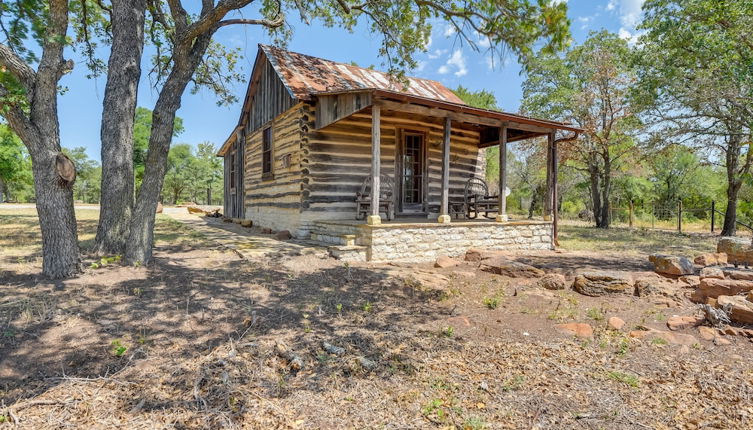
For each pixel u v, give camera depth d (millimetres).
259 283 4836
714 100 10523
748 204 20250
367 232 6895
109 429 2088
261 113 11438
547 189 9570
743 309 3588
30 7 4285
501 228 8586
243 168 13492
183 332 3283
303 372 2773
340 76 10445
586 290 4848
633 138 15414
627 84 15672
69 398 2342
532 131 9820
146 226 5387
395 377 2736
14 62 4195
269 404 2369
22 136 4328
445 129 7719
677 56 11594
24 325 3172
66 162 4512
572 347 3285
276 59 9969
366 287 4953
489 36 4828
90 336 3092
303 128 8516
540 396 2523
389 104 6965
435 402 2420
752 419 2258
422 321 3842
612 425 2219
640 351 3201
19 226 10734
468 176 11273
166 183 39062
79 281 4430
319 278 5266
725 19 10609
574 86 18359
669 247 9992
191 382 2543
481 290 5027
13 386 2438
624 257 8016
